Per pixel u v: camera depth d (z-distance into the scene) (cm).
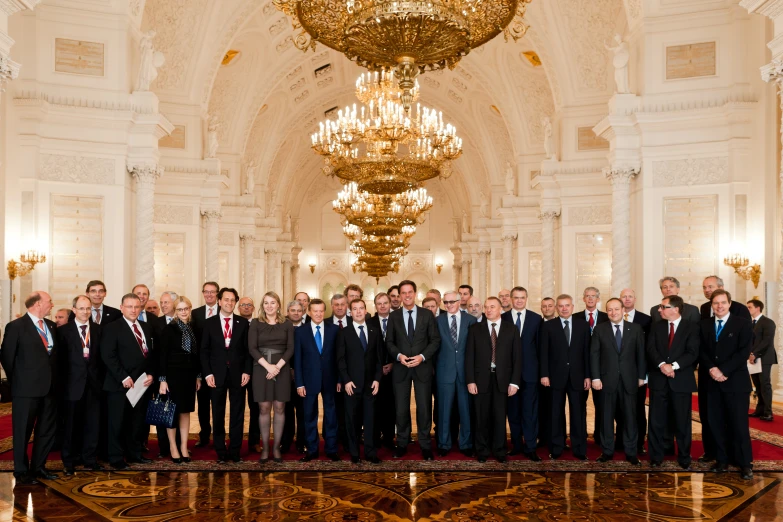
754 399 1002
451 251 3509
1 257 939
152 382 608
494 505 487
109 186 1046
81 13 1038
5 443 695
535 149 1916
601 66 1452
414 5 598
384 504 489
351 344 623
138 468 591
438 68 727
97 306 645
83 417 589
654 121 1080
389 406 694
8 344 538
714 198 1055
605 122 1120
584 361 632
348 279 3653
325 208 3694
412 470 586
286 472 581
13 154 995
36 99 990
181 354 612
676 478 559
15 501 496
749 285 1045
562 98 1487
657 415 600
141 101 1062
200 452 666
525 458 630
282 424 622
